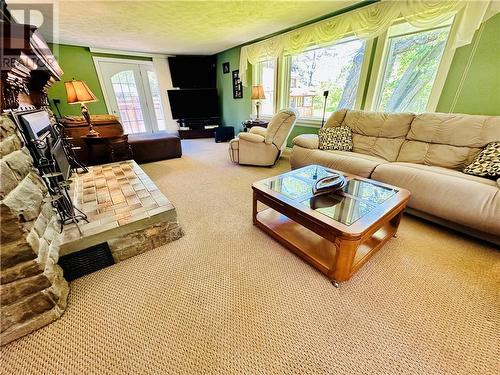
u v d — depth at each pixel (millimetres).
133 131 5496
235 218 2039
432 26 2180
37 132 1375
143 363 918
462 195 1595
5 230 886
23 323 1005
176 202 2361
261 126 4320
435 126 2131
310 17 3064
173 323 1084
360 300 1199
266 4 2580
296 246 1524
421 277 1349
